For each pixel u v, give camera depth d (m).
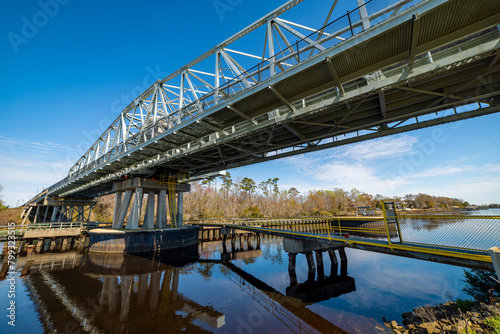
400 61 8.55
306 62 9.31
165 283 14.93
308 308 10.93
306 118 13.96
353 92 9.55
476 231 6.36
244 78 11.89
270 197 88.88
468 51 7.14
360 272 16.59
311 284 14.41
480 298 10.14
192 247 29.00
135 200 27.27
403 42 7.84
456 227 6.84
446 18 6.85
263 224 32.22
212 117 13.58
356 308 10.76
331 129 15.02
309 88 10.59
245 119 13.84
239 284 14.72
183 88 17.05
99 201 68.56
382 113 12.58
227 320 9.77
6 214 62.31
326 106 10.38
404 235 8.30
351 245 10.13
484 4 6.29
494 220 6.04
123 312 10.58
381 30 7.57
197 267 19.30
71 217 48.31
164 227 28.52
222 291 13.41
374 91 9.10
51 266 19.70
